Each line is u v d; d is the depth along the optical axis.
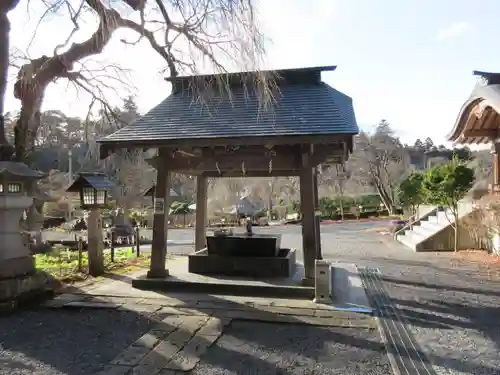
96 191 8.65
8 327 5.25
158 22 8.62
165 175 7.97
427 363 4.07
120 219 17.47
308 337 4.85
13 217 6.55
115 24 8.39
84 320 5.54
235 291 7.08
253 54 7.54
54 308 6.11
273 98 7.64
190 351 4.38
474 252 11.95
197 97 8.48
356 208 31.03
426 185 13.15
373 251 12.80
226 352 4.37
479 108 11.09
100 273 8.73
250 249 8.41
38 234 13.09
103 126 11.40
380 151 33.53
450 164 12.91
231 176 10.42
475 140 14.17
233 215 25.52
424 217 16.50
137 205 25.61
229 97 8.18
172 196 29.59
